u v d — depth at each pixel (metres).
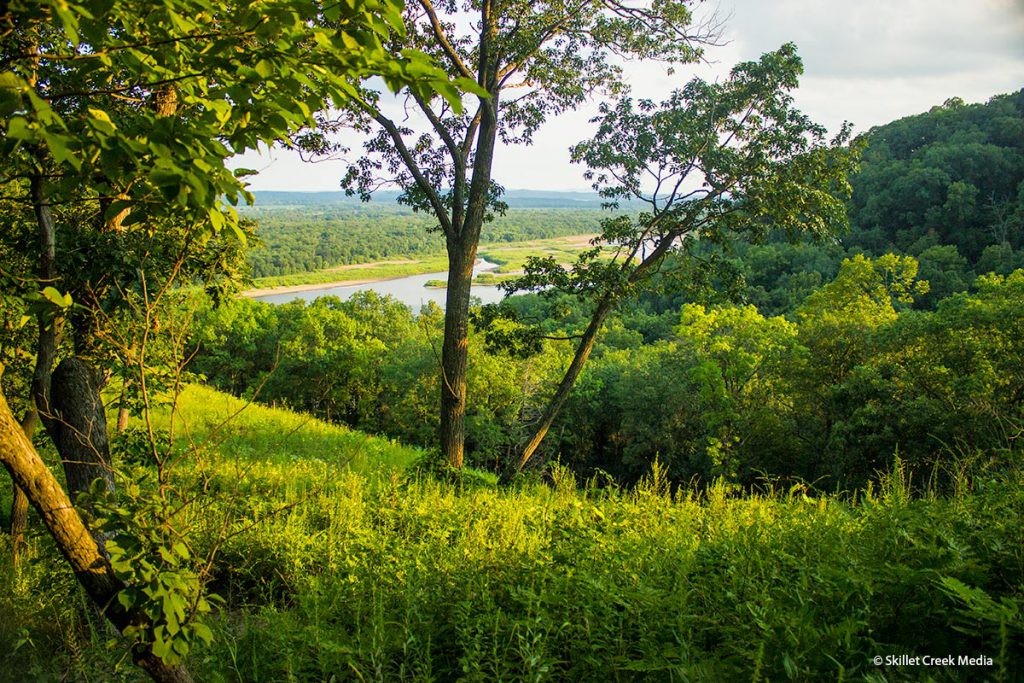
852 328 30.66
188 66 2.90
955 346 24.77
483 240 189.00
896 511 4.32
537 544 5.55
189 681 3.18
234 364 61.44
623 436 44.56
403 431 50.62
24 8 2.65
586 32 13.45
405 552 5.87
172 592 2.80
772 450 30.95
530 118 14.12
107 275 5.30
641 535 5.65
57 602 5.06
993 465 5.15
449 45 12.34
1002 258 60.59
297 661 3.95
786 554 4.16
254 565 5.66
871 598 3.36
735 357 36.38
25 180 5.24
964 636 3.05
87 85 3.34
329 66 2.68
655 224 13.79
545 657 3.69
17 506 6.53
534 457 37.34
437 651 4.21
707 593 4.01
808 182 13.73
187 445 10.73
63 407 4.71
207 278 5.86
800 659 2.96
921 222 77.00
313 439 16.70
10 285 3.86
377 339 60.03
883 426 23.00
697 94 13.88
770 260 73.00
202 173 2.37
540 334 14.55
